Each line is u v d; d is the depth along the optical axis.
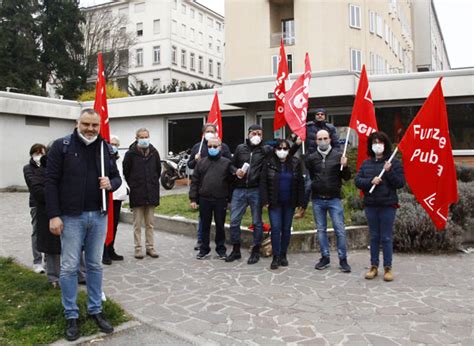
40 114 18.72
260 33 28.72
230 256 7.11
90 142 4.22
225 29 29.64
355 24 27.69
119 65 47.19
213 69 65.19
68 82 38.16
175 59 57.22
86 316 4.43
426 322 4.51
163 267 6.75
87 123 4.14
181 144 19.12
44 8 39.41
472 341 4.07
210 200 7.20
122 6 58.31
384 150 6.12
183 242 8.59
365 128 7.03
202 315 4.77
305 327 4.42
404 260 7.14
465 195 8.40
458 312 4.78
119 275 6.32
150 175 7.29
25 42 36.66
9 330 4.20
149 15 56.78
